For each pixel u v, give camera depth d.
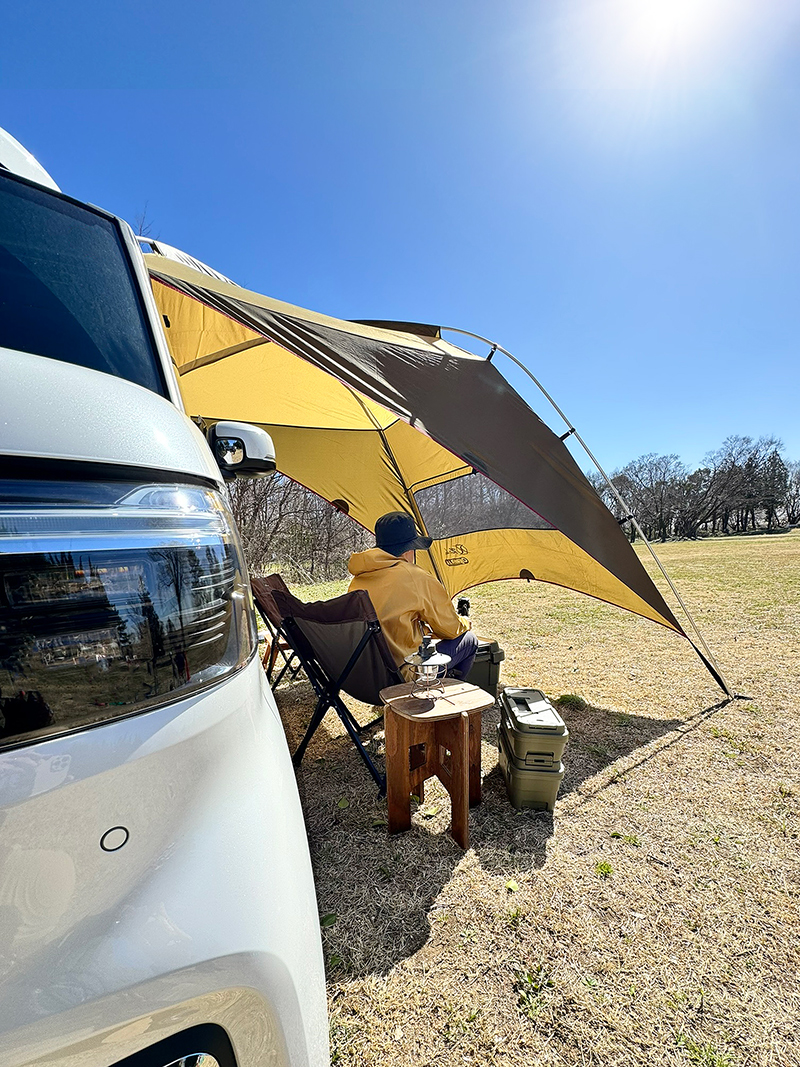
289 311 2.52
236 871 0.70
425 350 3.25
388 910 1.83
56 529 0.62
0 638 0.56
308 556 12.88
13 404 0.65
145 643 0.68
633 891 1.93
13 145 1.70
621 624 6.62
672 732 3.32
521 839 2.24
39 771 0.56
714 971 1.59
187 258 3.09
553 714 2.53
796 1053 1.35
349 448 5.39
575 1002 1.49
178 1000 0.59
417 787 2.54
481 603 8.43
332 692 2.69
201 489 0.86
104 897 0.59
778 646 5.32
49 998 0.53
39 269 1.21
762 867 2.06
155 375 1.21
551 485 3.06
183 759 0.69
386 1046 1.36
